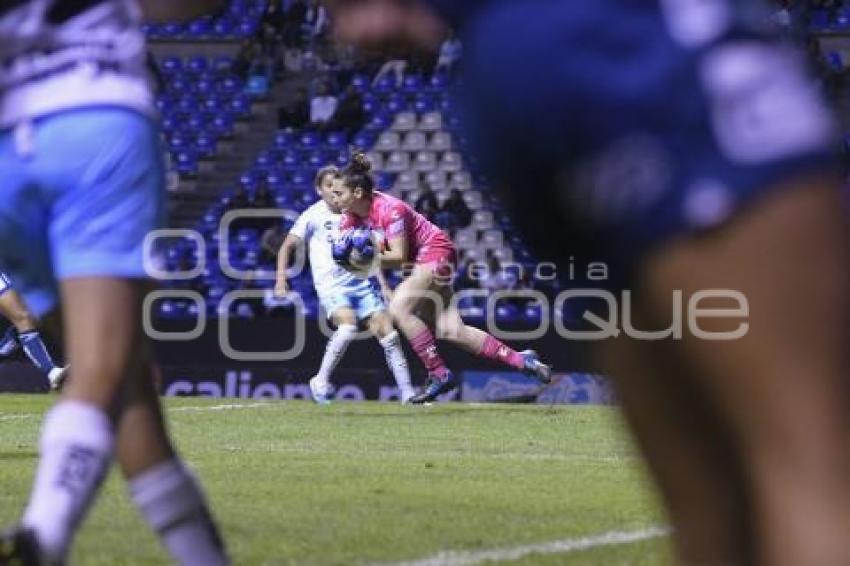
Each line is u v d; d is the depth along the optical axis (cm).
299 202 8688
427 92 9100
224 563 1445
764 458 792
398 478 2880
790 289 791
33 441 3744
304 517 2273
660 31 845
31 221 1362
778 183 802
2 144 1351
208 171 9256
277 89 9556
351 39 958
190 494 1412
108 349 1291
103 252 1316
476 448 3631
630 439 962
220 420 4581
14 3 1347
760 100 816
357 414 4881
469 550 1986
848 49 9419
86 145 1329
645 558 1920
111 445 1269
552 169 880
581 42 859
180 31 9962
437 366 5341
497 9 898
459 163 8762
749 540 927
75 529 1252
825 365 782
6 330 6519
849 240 812
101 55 1359
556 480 2862
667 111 830
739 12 845
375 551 1969
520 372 5741
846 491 771
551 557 1930
